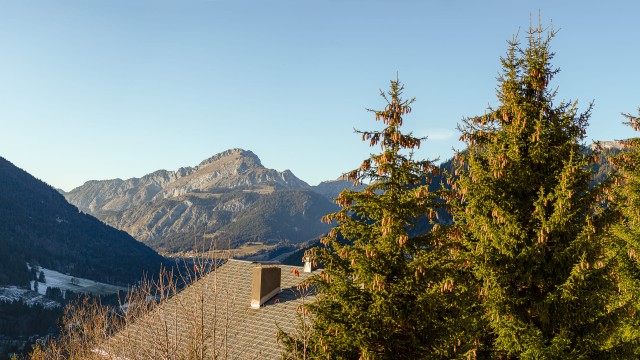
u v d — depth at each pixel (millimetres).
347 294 15164
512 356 17062
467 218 18000
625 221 21125
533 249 16234
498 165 16984
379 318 14391
